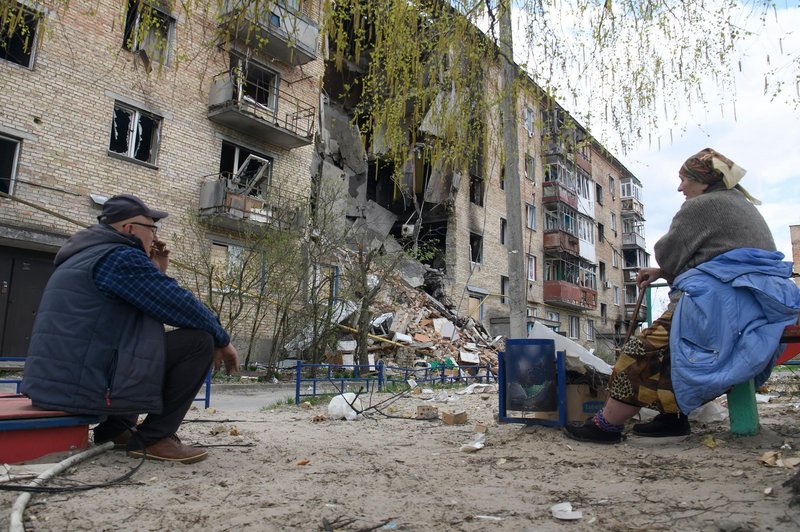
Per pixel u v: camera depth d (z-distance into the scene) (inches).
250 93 724.7
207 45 222.4
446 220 1086.4
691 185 156.1
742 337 129.3
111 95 574.9
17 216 507.5
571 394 173.0
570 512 89.3
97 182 560.7
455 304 1042.7
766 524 80.6
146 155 615.5
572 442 154.6
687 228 146.3
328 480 116.8
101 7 568.4
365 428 214.2
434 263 1098.1
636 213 1807.3
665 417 158.9
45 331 119.3
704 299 133.3
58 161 534.9
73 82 547.8
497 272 1171.9
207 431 200.2
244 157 715.4
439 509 94.2
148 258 126.3
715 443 141.8
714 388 127.6
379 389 428.8
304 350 653.9
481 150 250.7
